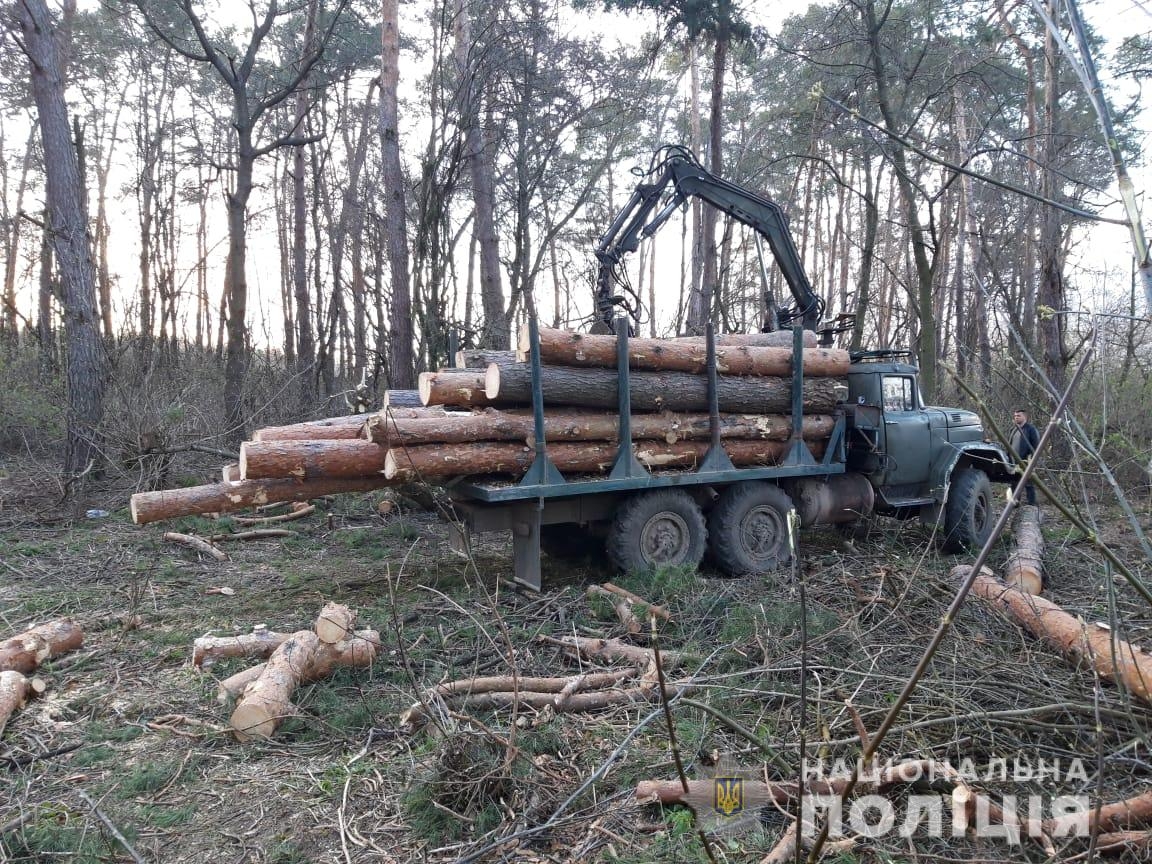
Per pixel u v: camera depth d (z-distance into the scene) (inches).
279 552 310.2
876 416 298.5
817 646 185.2
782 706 153.5
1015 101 744.3
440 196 508.7
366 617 222.2
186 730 156.9
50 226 412.8
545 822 122.7
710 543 277.6
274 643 193.2
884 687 160.1
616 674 175.2
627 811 125.0
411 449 227.3
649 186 325.7
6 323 854.5
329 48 798.5
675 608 225.6
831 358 298.8
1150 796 109.7
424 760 142.3
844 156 881.5
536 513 243.4
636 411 264.1
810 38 661.9
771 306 360.5
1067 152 571.2
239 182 535.2
